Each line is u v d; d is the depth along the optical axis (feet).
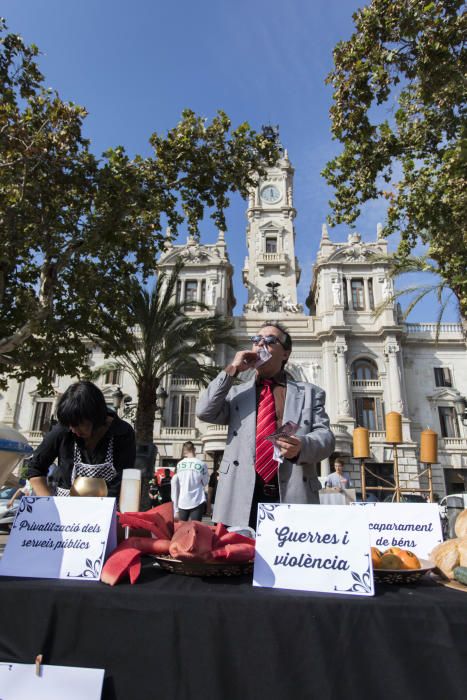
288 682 5.07
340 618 5.27
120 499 10.23
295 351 118.11
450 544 7.30
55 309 47.11
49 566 6.59
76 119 36.42
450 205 33.96
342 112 33.19
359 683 5.03
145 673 5.22
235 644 5.23
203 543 6.50
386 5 29.12
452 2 28.17
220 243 128.06
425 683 4.99
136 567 6.30
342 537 6.23
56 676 5.23
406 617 5.23
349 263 123.13
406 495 57.31
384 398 110.63
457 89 29.55
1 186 35.86
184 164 40.04
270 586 6.15
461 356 117.08
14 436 14.35
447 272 37.19
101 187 37.50
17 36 36.14
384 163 34.96
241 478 10.12
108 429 10.48
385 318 115.24
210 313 118.73
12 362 42.57
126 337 51.75
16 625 5.57
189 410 110.01
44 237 38.60
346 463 102.89
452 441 107.45
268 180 146.92
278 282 134.51
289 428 8.50
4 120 34.73
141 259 42.04
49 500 7.14
